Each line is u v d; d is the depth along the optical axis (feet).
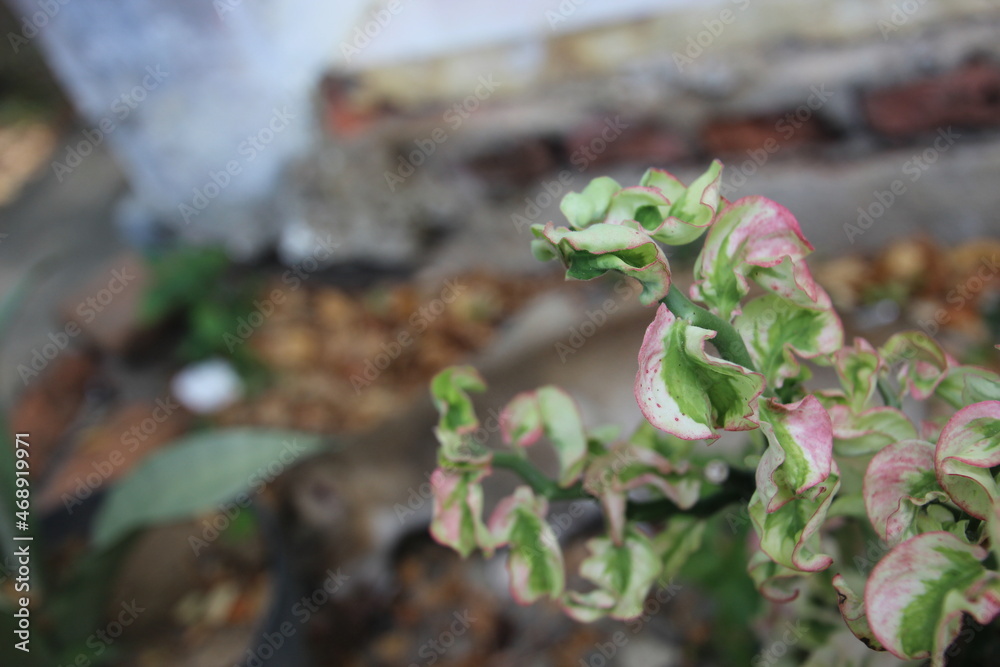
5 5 12.25
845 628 1.57
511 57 5.77
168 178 6.83
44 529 3.63
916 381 1.46
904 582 1.12
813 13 5.14
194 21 5.77
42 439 6.58
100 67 6.11
